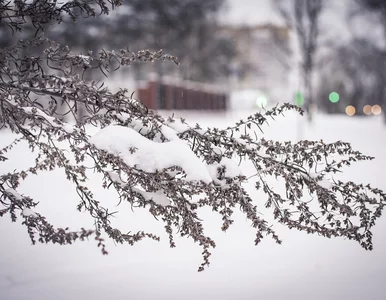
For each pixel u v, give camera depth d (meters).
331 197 4.22
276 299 3.92
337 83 66.12
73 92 3.95
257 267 4.68
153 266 4.70
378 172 10.96
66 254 5.05
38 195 8.03
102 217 4.01
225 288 4.15
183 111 39.31
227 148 4.20
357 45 37.38
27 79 3.89
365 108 68.12
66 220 6.29
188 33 49.09
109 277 4.40
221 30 58.03
